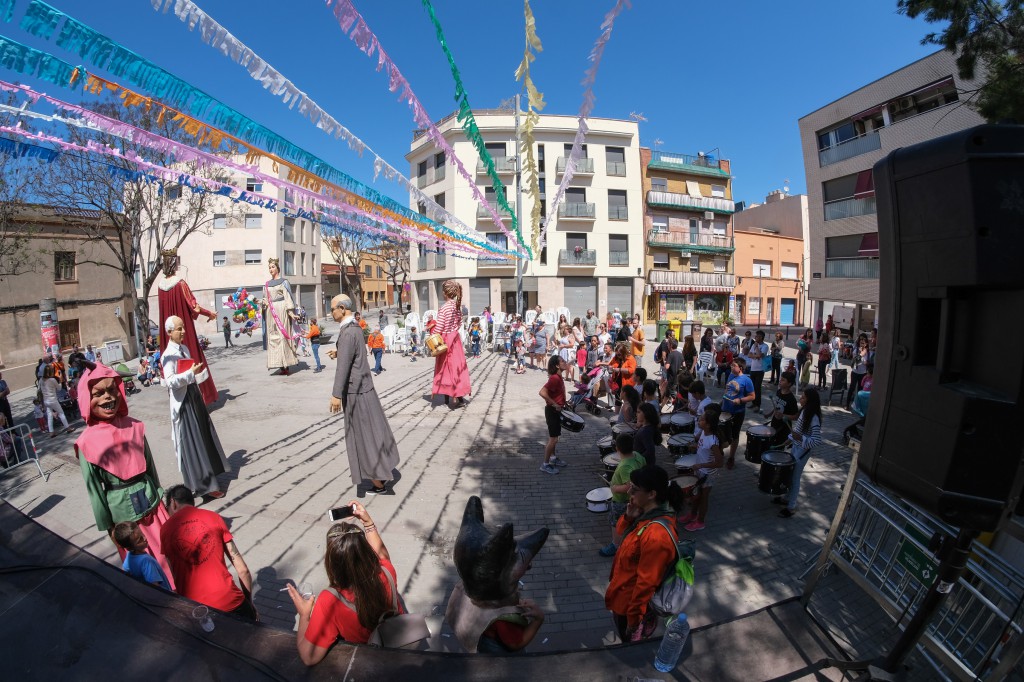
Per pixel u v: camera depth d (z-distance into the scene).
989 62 5.76
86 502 5.31
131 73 1.96
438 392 9.31
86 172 11.14
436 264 34.16
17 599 1.46
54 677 1.26
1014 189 1.25
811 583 2.12
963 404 1.30
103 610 1.46
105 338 19.67
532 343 14.30
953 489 1.34
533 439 7.80
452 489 5.87
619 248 33.75
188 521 2.79
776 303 39.78
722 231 37.19
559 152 29.59
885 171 1.53
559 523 5.19
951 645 2.40
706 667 1.59
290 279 34.84
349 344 5.20
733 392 6.87
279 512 5.11
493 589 1.86
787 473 5.29
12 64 1.82
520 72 3.92
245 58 2.15
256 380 11.25
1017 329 1.25
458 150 28.52
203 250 32.28
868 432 1.63
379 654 1.43
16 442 7.54
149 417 8.36
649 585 2.64
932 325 1.45
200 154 2.52
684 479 5.05
